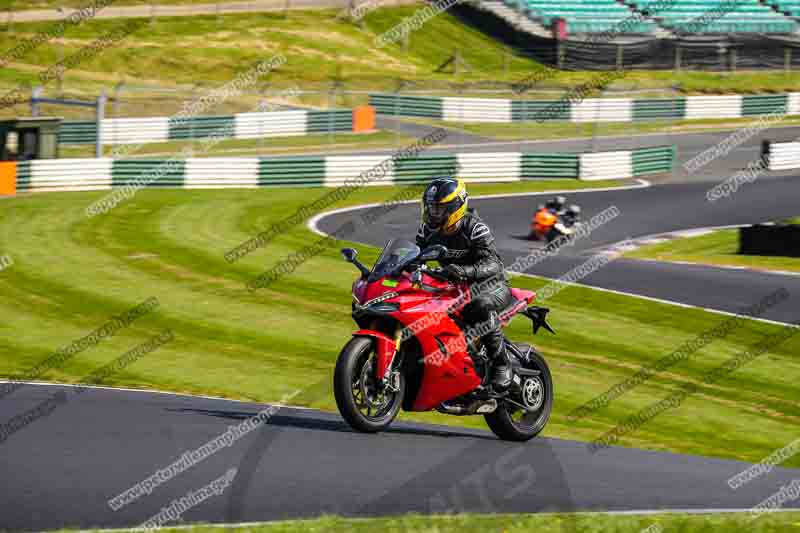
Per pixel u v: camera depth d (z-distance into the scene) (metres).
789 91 108.88
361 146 82.19
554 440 20.25
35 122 67.69
